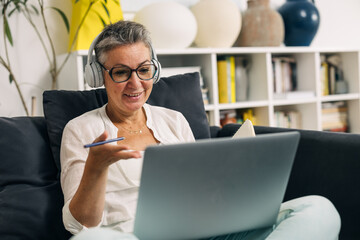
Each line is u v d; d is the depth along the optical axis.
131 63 1.26
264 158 0.86
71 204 1.07
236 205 0.90
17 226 1.17
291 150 0.88
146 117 1.41
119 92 1.28
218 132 1.81
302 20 2.90
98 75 1.31
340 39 3.47
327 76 3.17
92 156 0.98
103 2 2.28
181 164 0.79
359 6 3.54
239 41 2.89
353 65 3.17
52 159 1.38
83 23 2.23
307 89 3.03
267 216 0.97
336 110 3.21
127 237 0.79
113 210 1.18
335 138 1.27
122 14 2.38
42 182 1.31
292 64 3.07
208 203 0.86
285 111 3.19
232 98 2.75
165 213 0.85
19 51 2.33
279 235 0.91
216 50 2.54
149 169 0.77
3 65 2.23
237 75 2.79
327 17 3.39
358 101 3.19
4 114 2.30
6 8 2.26
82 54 2.12
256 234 1.01
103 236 0.76
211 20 2.60
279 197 0.95
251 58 2.88
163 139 1.37
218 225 0.92
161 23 2.36
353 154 1.19
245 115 2.84
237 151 0.82
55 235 1.21
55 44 2.43
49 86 2.43
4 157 1.29
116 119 1.36
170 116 1.49
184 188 0.82
